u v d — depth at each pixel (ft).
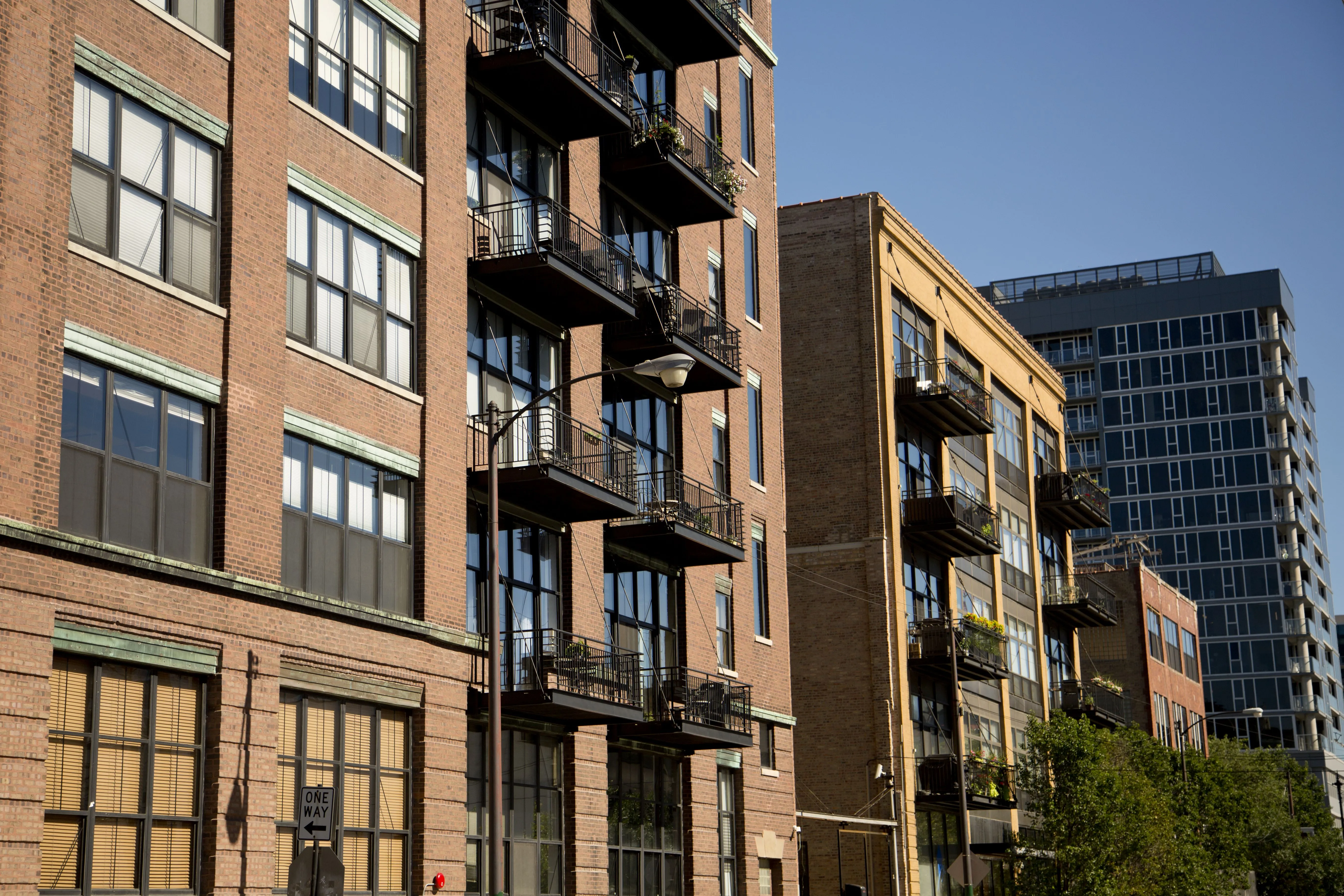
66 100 63.57
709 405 124.36
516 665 93.09
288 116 77.51
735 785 120.67
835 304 160.86
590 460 101.65
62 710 61.16
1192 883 150.61
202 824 67.00
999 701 184.85
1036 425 218.59
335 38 82.58
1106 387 483.10
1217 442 468.34
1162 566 467.11
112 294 65.36
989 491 191.31
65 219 62.80
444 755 83.30
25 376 60.03
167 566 65.51
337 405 79.00
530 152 101.86
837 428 158.51
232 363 71.26
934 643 154.51
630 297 102.37
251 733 69.56
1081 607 209.36
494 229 95.45
